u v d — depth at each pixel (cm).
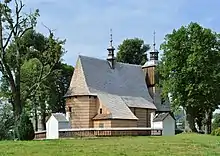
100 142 3566
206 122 6950
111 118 6662
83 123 6956
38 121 8494
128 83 7812
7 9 5162
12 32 5212
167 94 6794
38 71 7144
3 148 2858
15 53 5331
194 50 6406
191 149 2877
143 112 7531
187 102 6450
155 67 8069
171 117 7244
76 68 7288
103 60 7744
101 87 7275
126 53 10538
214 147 3100
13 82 5081
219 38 6638
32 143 3372
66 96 7169
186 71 6397
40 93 7506
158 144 3325
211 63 6475
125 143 3431
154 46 8319
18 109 4981
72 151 2633
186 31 6631
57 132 5862
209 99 6406
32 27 5381
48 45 5853
